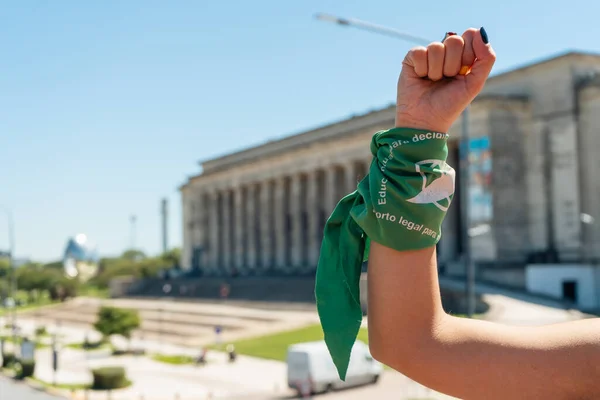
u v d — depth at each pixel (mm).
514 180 73312
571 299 66625
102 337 76562
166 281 125000
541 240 72875
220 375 49031
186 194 141375
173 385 46312
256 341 63375
